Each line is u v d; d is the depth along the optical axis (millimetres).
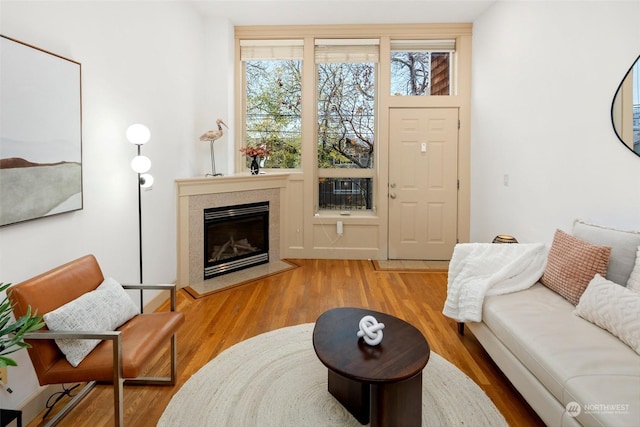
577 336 1675
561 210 2738
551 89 2838
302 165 4652
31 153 1732
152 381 2035
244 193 4195
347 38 4492
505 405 1868
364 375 1457
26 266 1743
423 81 4594
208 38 4211
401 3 3871
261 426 1719
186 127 3738
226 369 2188
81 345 1579
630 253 1918
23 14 1698
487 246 2510
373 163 4723
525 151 3217
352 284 3750
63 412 1760
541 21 2955
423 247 4664
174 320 1965
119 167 2547
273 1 3812
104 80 2355
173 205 3477
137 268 2816
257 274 4078
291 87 4648
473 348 2449
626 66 2180
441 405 1856
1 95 1567
